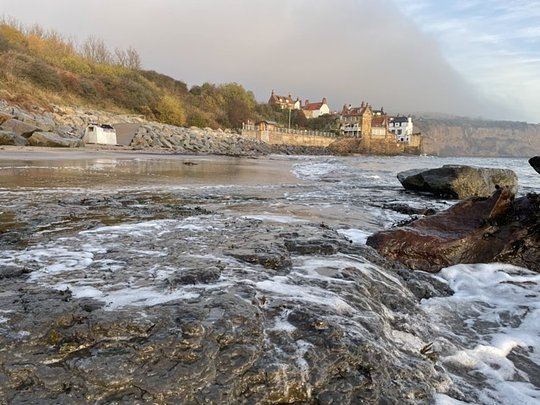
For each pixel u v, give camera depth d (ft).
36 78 185.57
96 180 51.49
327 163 133.28
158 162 91.45
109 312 10.94
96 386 8.65
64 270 15.55
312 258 19.07
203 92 319.88
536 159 37.06
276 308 12.51
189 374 9.14
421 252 22.24
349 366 10.38
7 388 8.43
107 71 251.80
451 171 52.47
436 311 16.80
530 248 23.13
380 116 434.30
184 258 17.60
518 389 11.85
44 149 100.22
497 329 15.78
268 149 233.14
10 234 21.67
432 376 11.51
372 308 14.28
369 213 36.19
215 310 11.46
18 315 10.64
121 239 21.38
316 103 476.95
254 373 9.54
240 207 36.42
